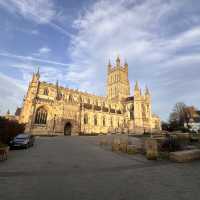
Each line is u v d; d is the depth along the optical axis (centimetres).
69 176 1209
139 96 11556
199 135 4303
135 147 2494
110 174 1280
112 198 832
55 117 7775
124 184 1045
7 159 1869
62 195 864
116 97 12725
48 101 7769
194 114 10656
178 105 11038
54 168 1453
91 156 2169
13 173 1273
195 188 978
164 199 822
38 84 8338
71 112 8400
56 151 2577
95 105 10662
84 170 1400
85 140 5028
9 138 3422
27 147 2925
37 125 7181
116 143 2831
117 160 1903
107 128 10075
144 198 834
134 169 1456
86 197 842
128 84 13525
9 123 3484
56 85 9150
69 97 9775
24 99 8438
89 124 9244
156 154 1956
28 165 1559
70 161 1783
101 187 988
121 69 13375
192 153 1895
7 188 951
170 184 1051
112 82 13462
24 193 884
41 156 2091
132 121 11162
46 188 959
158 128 12162
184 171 1385
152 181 1109
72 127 8238
